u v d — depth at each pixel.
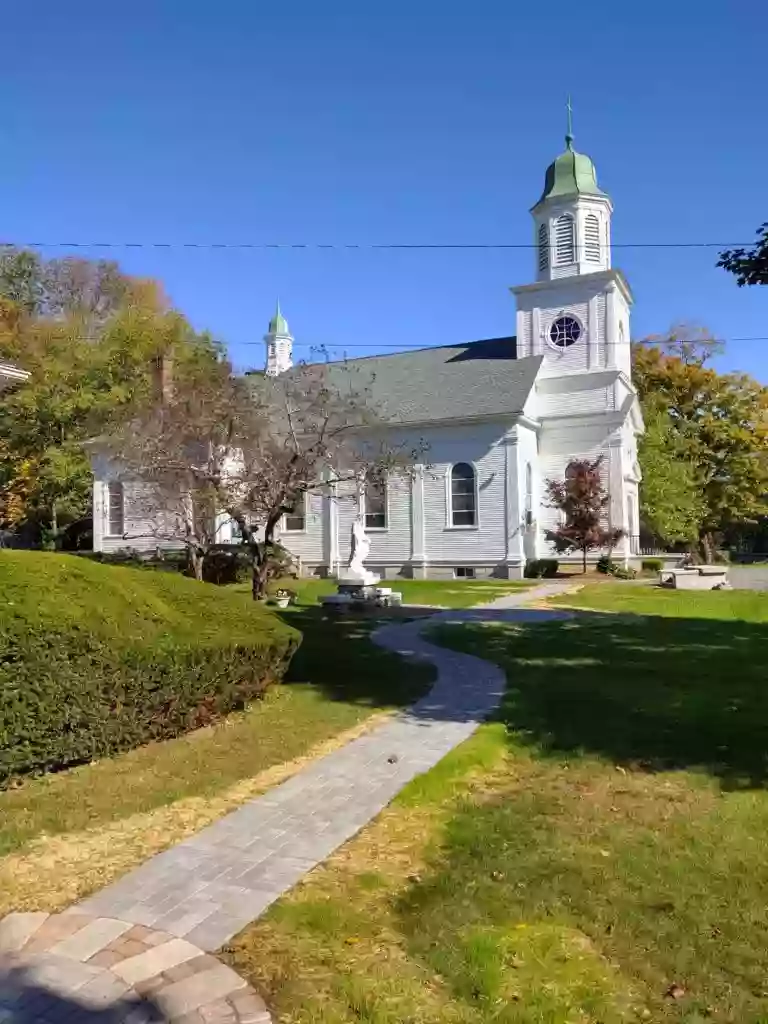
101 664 6.61
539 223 34.31
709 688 9.65
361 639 14.47
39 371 34.31
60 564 7.28
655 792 6.04
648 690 9.57
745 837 5.12
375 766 6.83
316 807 5.88
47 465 35.53
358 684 10.17
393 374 35.38
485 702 9.20
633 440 35.84
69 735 6.45
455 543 30.81
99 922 4.12
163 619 7.66
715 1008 3.38
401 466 24.72
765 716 8.16
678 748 7.11
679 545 45.78
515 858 4.88
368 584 21.00
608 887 4.46
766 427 43.75
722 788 6.06
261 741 7.47
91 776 6.37
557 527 31.28
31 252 43.91
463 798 6.07
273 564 28.09
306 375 25.69
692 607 20.45
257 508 21.16
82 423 36.56
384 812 5.77
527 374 32.22
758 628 15.70
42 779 6.27
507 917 4.16
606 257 33.78
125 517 32.94
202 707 7.82
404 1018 3.30
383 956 3.81
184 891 4.49
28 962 3.74
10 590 6.41
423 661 11.95
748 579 31.70
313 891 4.50
